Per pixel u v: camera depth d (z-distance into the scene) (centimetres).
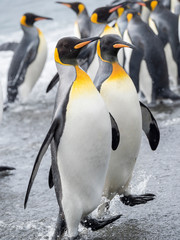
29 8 6106
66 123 1103
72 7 3234
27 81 3148
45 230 1298
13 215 1420
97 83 1295
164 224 1224
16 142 2225
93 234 1234
